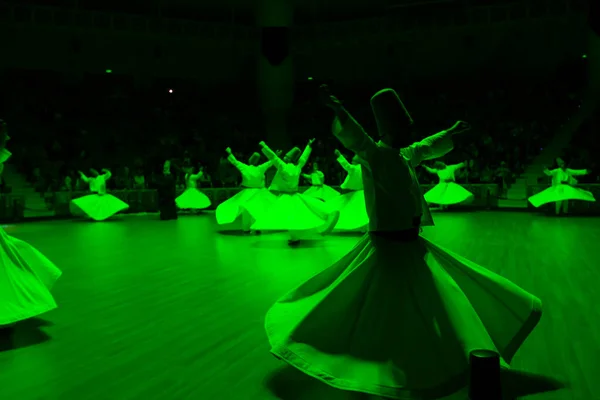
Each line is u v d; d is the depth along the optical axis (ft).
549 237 33.96
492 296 10.50
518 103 82.43
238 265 24.88
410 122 10.41
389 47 95.91
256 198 37.52
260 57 93.71
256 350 12.85
